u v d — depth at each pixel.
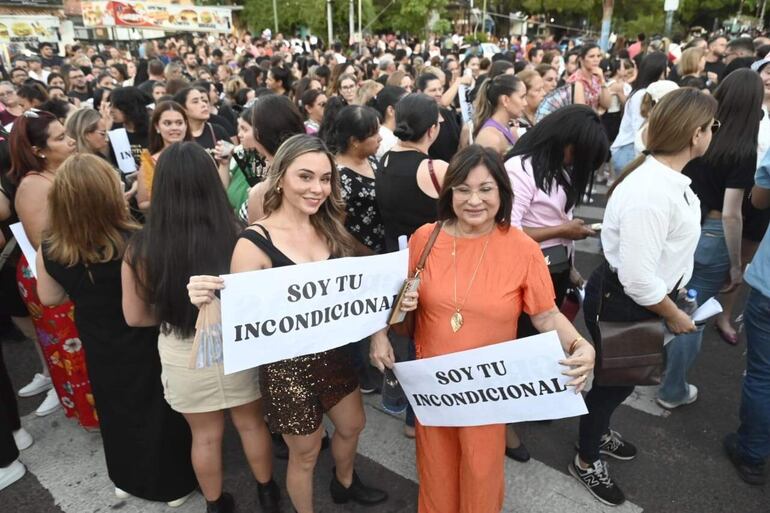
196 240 1.87
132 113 4.31
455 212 1.83
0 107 5.61
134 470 2.40
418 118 2.57
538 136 2.40
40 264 2.17
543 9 35.44
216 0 38.06
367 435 2.97
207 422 2.16
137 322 2.04
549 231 2.48
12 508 2.50
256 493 2.59
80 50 13.20
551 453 2.79
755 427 2.47
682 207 1.96
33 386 3.36
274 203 1.90
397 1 30.95
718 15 37.38
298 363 1.92
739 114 2.63
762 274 2.30
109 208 2.05
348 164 2.93
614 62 7.98
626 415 3.04
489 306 1.81
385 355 2.02
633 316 2.13
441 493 2.09
